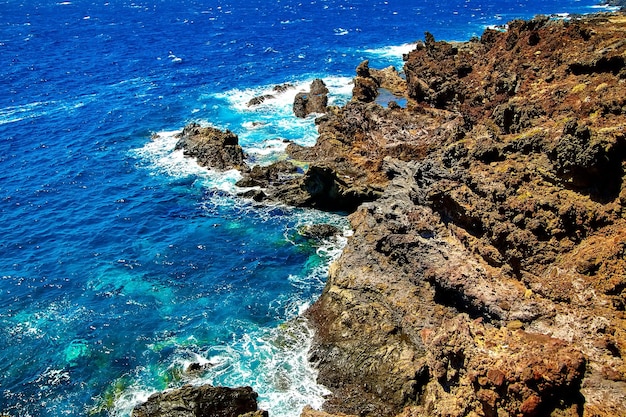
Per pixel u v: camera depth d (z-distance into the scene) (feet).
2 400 88.17
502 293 74.28
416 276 90.99
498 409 55.77
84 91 251.19
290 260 123.65
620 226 68.49
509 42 157.69
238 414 79.77
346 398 81.97
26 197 156.04
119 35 394.11
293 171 157.28
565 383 51.70
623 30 126.82
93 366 94.48
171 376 90.99
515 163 83.56
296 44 352.69
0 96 240.73
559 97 99.55
